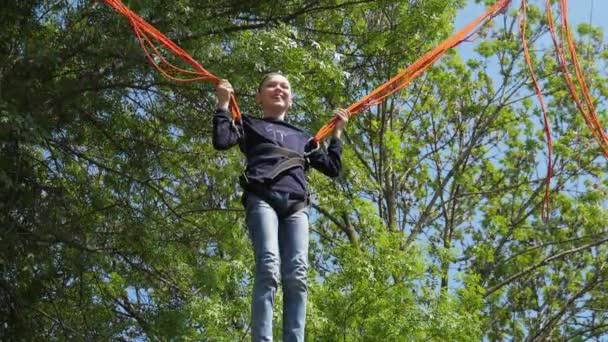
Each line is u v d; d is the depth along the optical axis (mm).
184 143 36031
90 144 35719
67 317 33969
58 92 31859
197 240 35938
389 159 62875
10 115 28094
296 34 35312
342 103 39906
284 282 17703
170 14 31656
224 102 19391
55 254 32656
